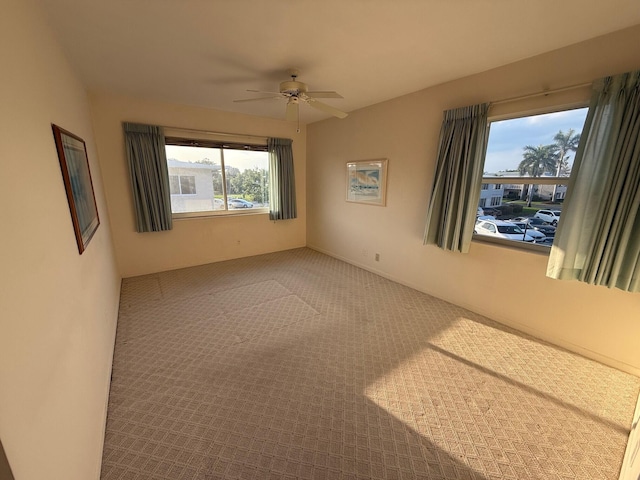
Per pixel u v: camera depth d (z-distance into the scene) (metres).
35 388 0.81
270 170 4.79
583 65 2.05
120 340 2.43
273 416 1.69
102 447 1.47
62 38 1.95
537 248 2.50
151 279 3.85
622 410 1.74
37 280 0.93
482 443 1.53
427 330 2.62
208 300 3.22
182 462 1.41
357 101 3.62
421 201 3.35
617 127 1.85
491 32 1.94
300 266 4.45
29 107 1.12
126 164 3.66
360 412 1.72
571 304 2.29
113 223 3.69
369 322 2.76
